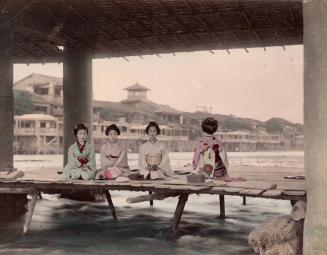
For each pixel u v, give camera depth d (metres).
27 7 9.38
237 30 11.16
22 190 8.82
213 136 8.88
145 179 8.96
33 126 63.19
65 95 12.99
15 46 12.74
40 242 7.99
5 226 9.43
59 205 12.38
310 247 5.97
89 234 8.75
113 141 9.59
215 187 7.68
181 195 8.49
